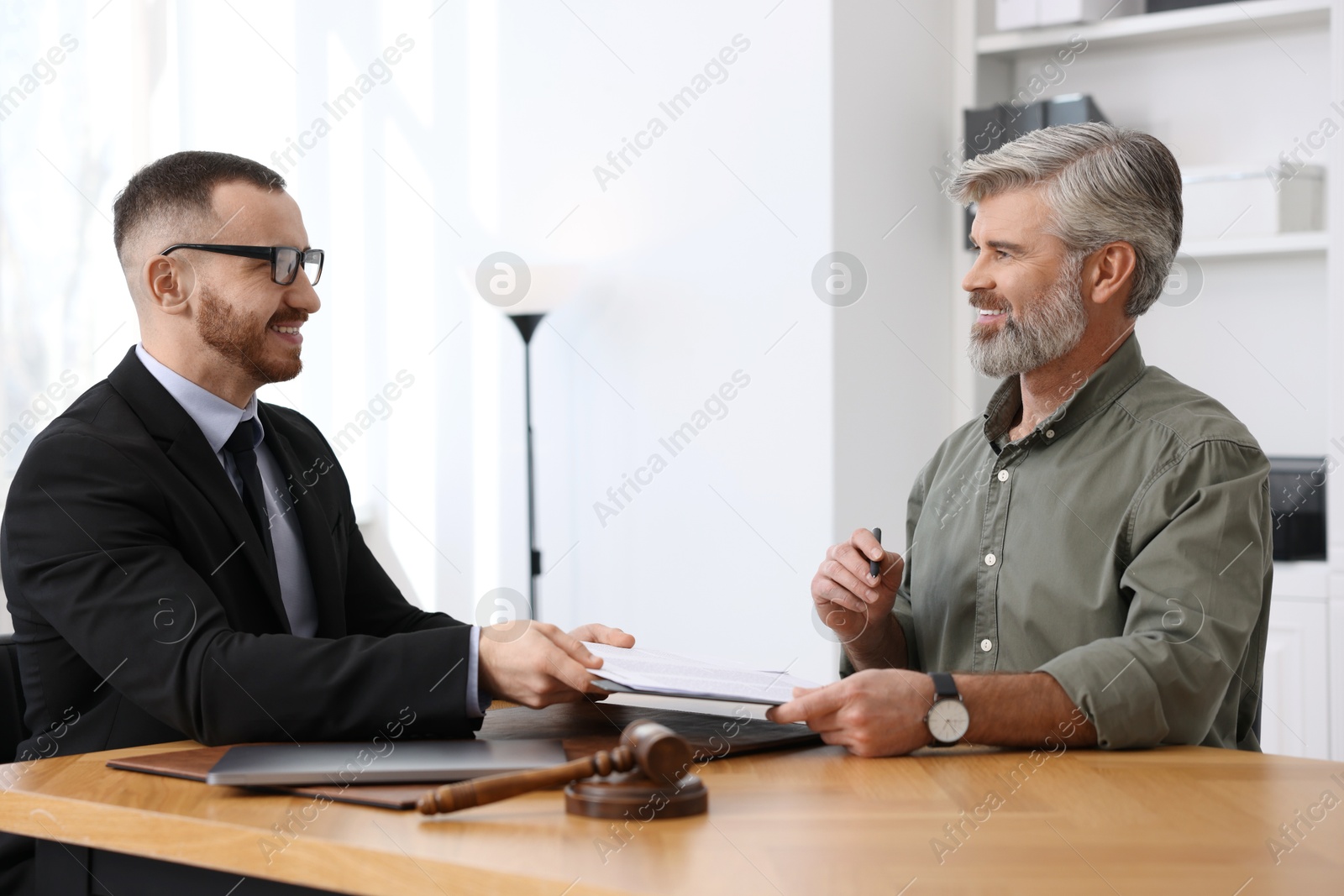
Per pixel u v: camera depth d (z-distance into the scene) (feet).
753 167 10.34
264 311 5.16
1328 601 8.93
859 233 10.19
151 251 5.12
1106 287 4.90
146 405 4.79
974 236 5.09
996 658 4.91
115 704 4.40
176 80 11.46
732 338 10.48
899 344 10.66
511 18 11.62
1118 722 3.68
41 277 10.19
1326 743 8.94
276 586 4.86
